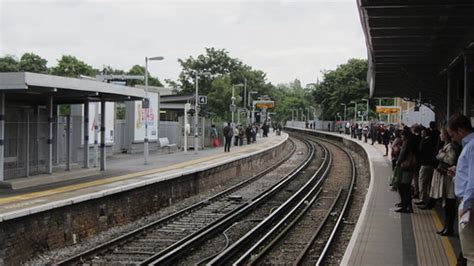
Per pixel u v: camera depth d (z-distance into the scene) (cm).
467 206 632
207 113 5591
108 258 1280
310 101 14350
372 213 1524
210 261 1218
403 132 1595
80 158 2753
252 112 7506
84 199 1504
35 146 2020
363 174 3431
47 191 1655
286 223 1789
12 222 1224
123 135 3578
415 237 1201
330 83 10619
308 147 6153
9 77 1661
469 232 640
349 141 6256
